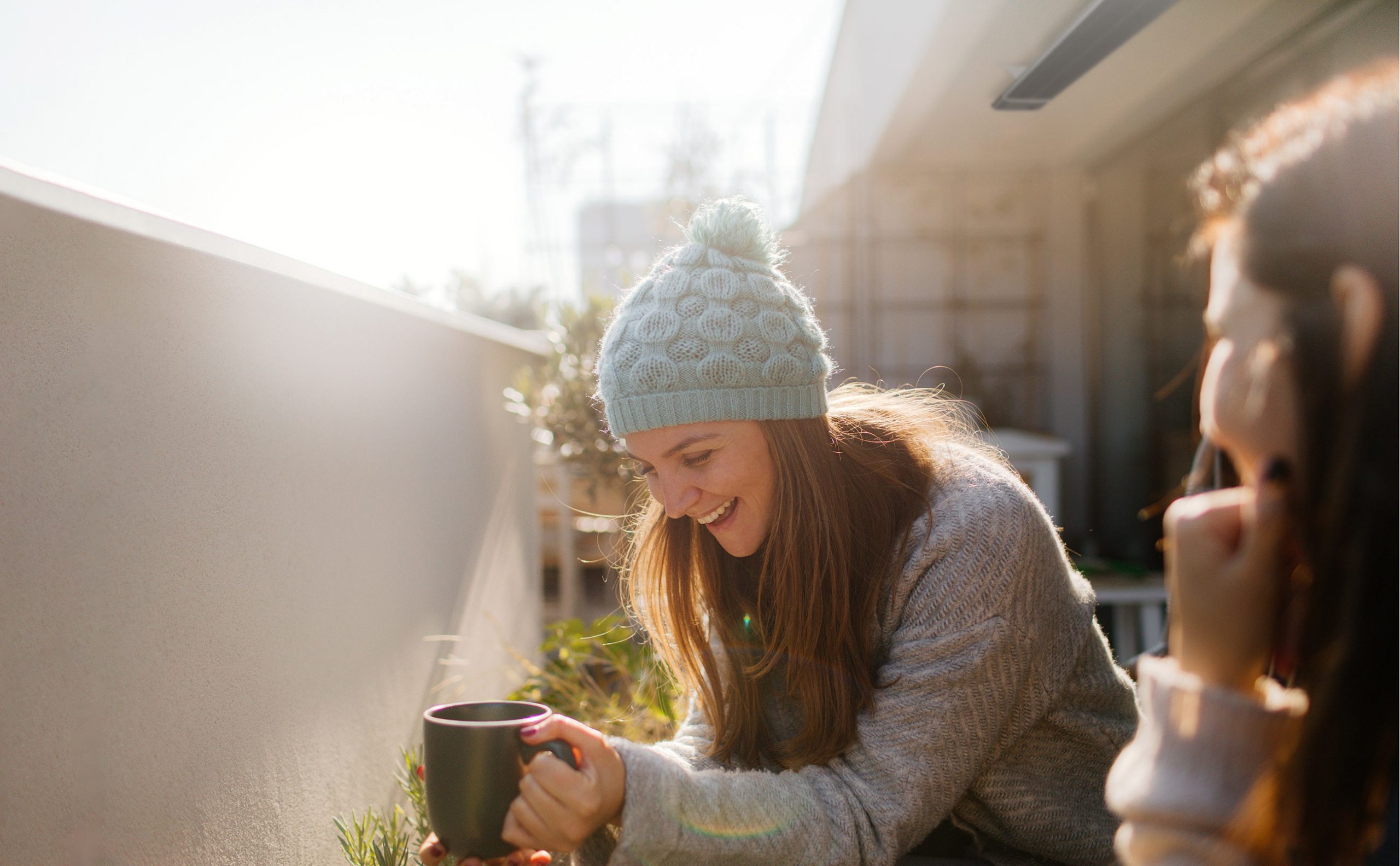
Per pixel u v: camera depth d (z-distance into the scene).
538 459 4.11
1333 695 0.60
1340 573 0.59
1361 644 0.59
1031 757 1.22
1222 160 0.72
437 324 2.11
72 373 0.85
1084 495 6.02
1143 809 0.69
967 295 6.29
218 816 1.09
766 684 1.35
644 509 1.52
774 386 1.17
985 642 1.12
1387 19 2.62
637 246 7.73
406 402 1.90
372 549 1.67
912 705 1.12
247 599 1.18
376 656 1.66
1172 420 4.55
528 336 3.00
